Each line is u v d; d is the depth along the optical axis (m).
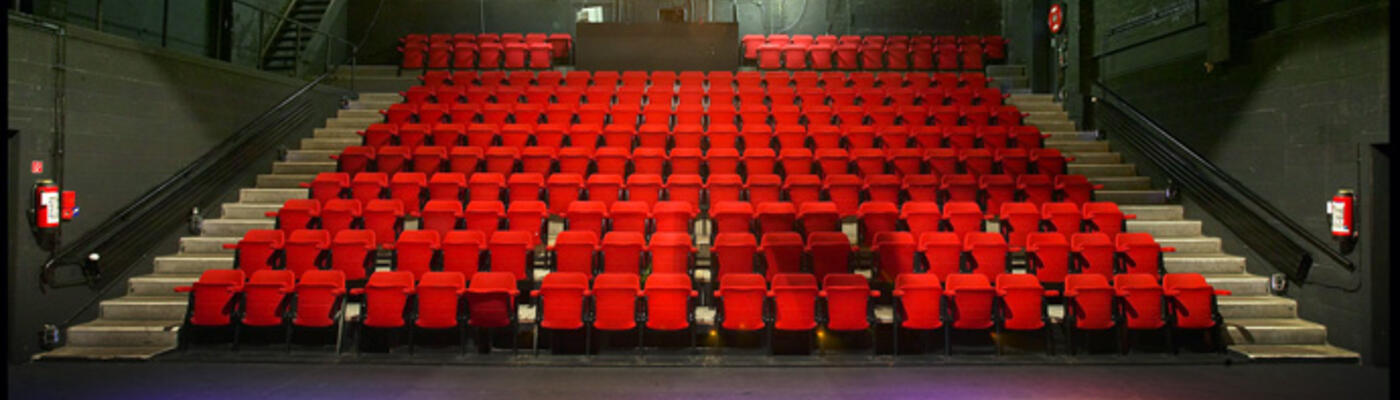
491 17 13.00
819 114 8.84
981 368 5.20
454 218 6.34
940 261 5.81
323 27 11.81
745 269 5.85
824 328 5.55
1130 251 5.88
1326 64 5.71
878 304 5.91
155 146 6.43
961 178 7.06
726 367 5.22
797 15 13.41
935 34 12.93
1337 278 5.55
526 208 6.52
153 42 8.94
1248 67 6.52
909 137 8.23
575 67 11.75
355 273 5.80
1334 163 5.62
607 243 5.80
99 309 5.80
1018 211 6.43
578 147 7.74
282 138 8.09
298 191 7.23
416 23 12.86
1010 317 5.34
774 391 4.69
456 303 5.32
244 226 6.70
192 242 6.55
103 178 5.92
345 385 4.75
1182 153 7.25
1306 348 5.57
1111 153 8.30
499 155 7.42
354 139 8.43
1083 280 5.47
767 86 10.54
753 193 6.94
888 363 5.29
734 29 11.71
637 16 13.27
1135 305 5.38
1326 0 5.80
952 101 9.66
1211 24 6.80
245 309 5.46
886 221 6.37
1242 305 5.90
